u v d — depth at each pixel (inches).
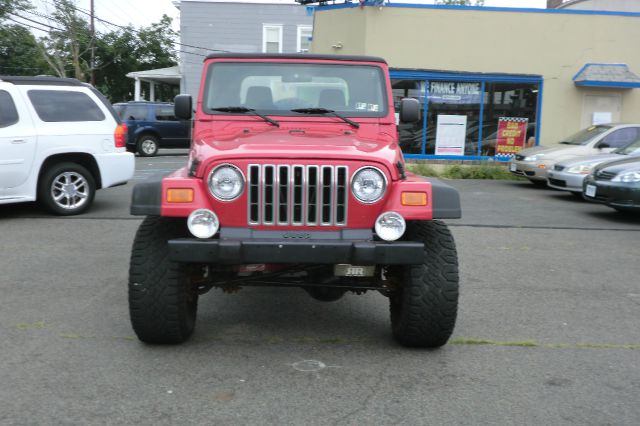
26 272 248.1
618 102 696.4
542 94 686.5
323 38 721.6
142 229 166.9
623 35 685.9
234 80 205.3
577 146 553.9
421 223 171.0
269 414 133.1
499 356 169.3
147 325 161.9
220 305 212.8
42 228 334.3
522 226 373.1
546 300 224.4
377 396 142.9
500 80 678.5
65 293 220.7
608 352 173.8
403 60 673.6
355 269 160.9
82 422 128.2
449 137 681.6
